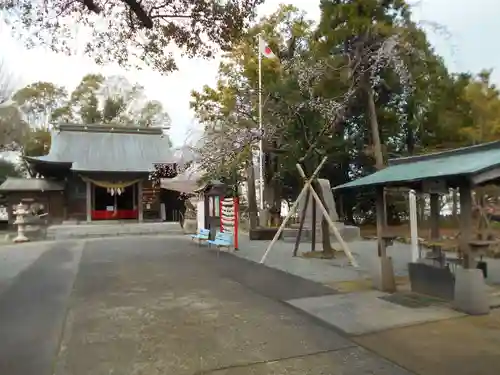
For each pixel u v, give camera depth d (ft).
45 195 98.78
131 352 14.78
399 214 71.72
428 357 13.83
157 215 103.71
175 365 13.57
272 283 26.81
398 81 50.98
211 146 51.13
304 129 43.29
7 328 17.70
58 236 69.97
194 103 71.77
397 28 43.75
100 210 105.29
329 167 75.20
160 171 96.22
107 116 159.43
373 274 24.45
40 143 139.64
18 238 60.85
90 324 18.17
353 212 83.41
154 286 26.27
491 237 26.66
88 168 97.35
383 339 15.67
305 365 13.44
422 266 22.45
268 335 16.47
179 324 18.03
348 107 52.08
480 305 18.28
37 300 22.74
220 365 13.53
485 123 69.87
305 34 66.08
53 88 152.76
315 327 17.44
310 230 53.26
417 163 23.13
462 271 18.89
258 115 52.75
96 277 29.73
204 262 36.63
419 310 19.30
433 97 64.39
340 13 49.75
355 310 19.66
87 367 13.50
